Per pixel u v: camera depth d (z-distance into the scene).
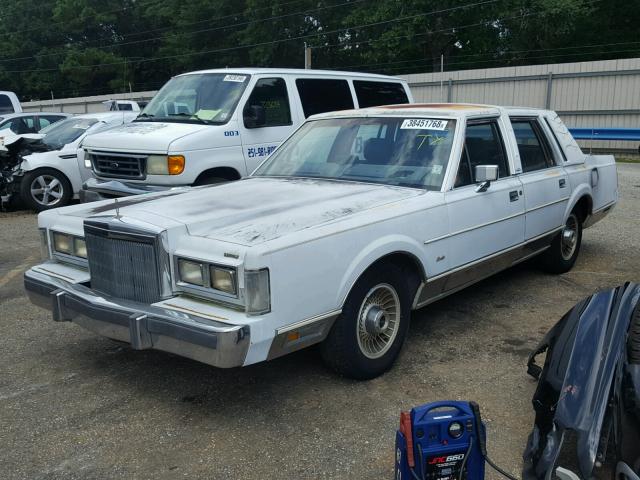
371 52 36.16
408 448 2.57
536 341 4.81
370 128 5.25
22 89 59.09
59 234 4.37
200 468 3.20
